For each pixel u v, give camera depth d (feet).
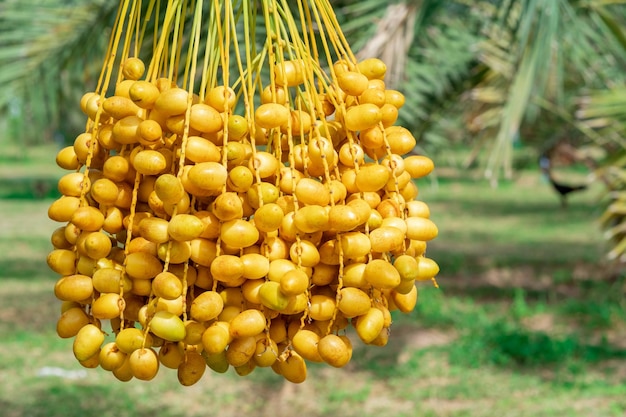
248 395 21.24
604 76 20.99
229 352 3.71
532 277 34.37
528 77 13.42
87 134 4.04
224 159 3.65
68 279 3.79
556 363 23.58
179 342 3.79
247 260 3.62
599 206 25.22
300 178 3.90
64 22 17.93
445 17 17.38
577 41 17.29
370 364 23.53
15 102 18.70
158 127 3.70
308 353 3.72
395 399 20.77
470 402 20.44
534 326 27.30
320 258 3.78
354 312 3.68
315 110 4.18
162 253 3.60
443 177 74.79
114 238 4.01
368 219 3.79
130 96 3.74
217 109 3.81
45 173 73.31
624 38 17.26
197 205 3.83
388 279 3.63
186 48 8.63
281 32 4.56
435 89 18.03
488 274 34.83
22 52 18.06
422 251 4.12
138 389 21.36
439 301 29.91
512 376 22.43
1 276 32.50
